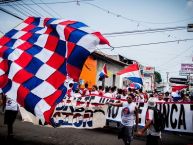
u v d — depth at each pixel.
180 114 10.38
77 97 11.27
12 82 6.05
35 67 6.23
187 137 12.00
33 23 7.17
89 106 10.34
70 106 10.23
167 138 11.28
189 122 10.20
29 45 6.57
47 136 9.05
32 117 9.55
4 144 7.34
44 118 5.82
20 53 6.38
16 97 5.95
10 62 6.25
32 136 8.80
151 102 6.54
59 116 10.07
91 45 6.22
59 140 8.54
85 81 24.14
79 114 10.24
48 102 5.93
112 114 11.72
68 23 6.66
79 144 8.18
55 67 6.23
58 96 5.98
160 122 6.41
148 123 6.37
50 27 6.71
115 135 10.55
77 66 6.18
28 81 6.06
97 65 27.25
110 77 30.77
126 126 7.43
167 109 10.61
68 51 6.27
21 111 9.63
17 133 9.09
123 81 34.25
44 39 6.58
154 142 6.44
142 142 9.69
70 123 10.13
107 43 6.24
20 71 6.13
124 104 7.62
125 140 7.43
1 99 8.48
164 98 13.60
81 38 6.28
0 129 9.56
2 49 6.57
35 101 5.92
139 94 14.97
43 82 6.08
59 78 6.13
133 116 7.51
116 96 13.77
